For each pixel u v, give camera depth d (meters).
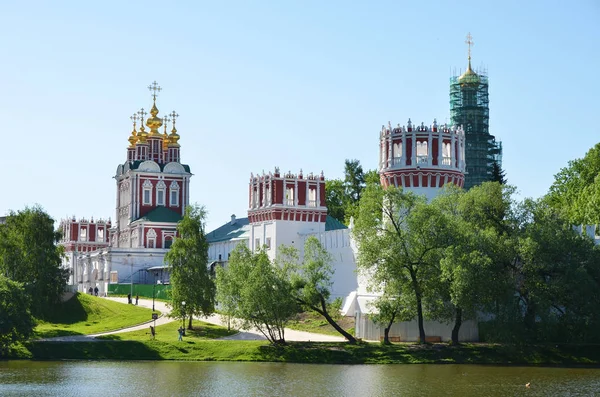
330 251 132.00
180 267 122.19
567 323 95.62
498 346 98.69
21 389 81.19
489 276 94.19
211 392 78.56
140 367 96.69
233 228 193.00
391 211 102.12
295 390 78.94
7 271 133.50
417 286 98.69
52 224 142.12
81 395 77.62
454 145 118.06
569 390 77.31
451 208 104.75
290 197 144.12
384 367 93.81
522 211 103.00
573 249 97.75
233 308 105.00
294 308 102.75
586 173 150.62
